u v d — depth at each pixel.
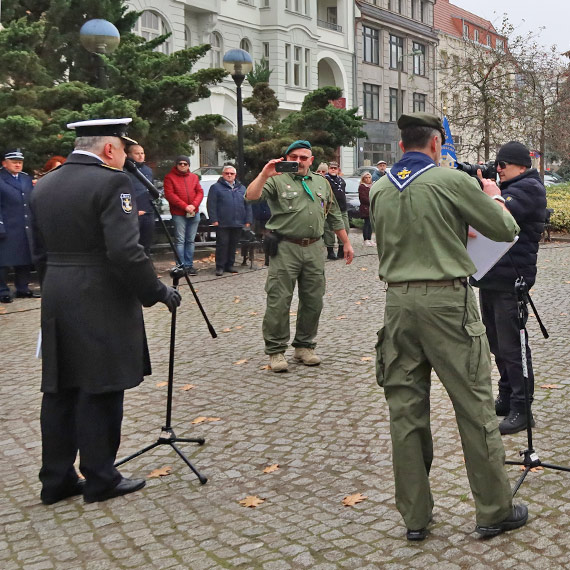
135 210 3.74
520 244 4.66
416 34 46.19
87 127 3.77
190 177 12.27
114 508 3.87
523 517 3.46
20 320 8.86
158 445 4.61
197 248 15.39
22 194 10.02
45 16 12.62
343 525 3.57
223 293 10.58
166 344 7.50
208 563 3.27
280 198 6.28
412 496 3.36
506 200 4.60
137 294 3.78
